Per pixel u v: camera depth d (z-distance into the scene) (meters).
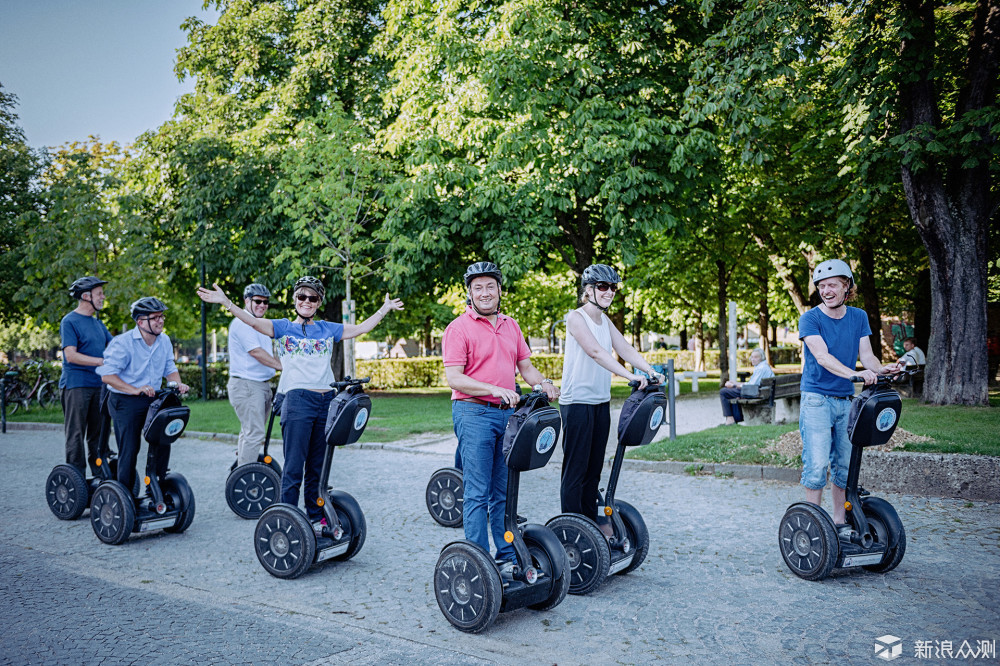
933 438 7.77
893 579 4.63
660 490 7.50
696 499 7.03
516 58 14.46
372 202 16.53
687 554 5.29
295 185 15.88
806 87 12.86
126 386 5.96
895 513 4.73
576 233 17.28
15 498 7.81
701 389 23.66
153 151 21.73
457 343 4.18
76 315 6.96
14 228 23.31
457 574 4.00
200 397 22.81
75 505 6.66
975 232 11.73
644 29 15.25
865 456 7.29
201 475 9.12
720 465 8.17
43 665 3.55
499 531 4.34
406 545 5.76
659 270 21.25
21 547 5.83
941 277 11.95
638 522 4.73
